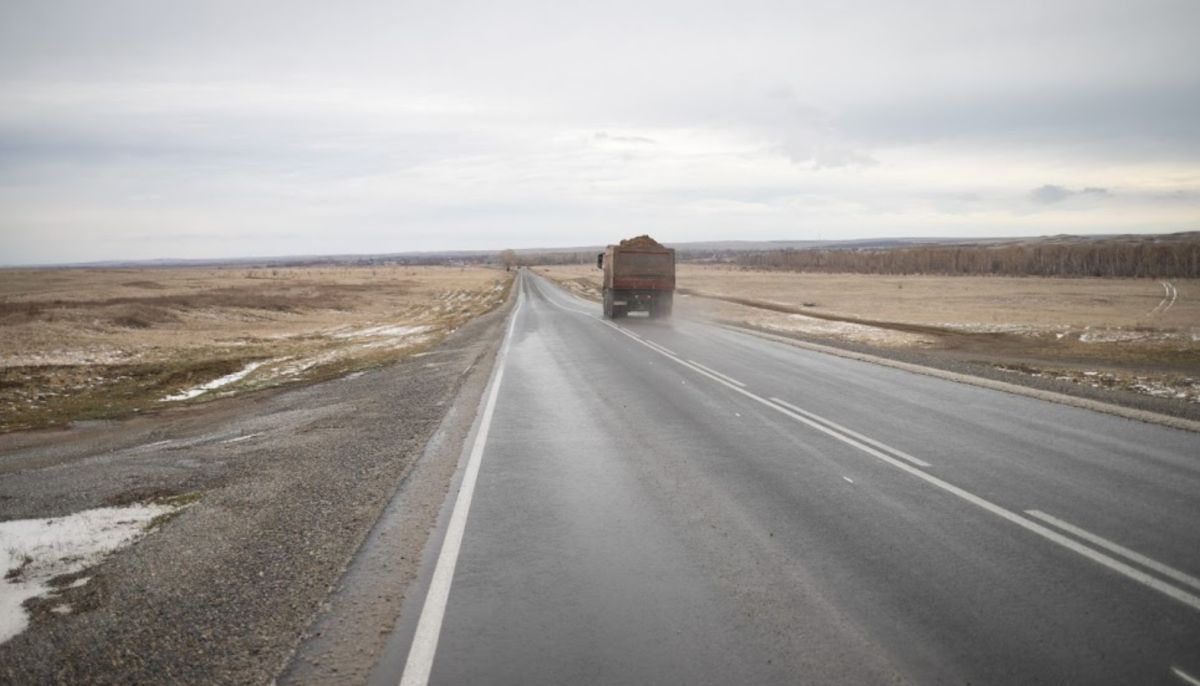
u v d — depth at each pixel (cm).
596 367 1580
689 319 3192
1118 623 384
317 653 370
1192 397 1218
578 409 1084
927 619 393
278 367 2138
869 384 1305
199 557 516
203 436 1097
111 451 1041
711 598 425
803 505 602
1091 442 814
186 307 4559
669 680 335
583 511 597
